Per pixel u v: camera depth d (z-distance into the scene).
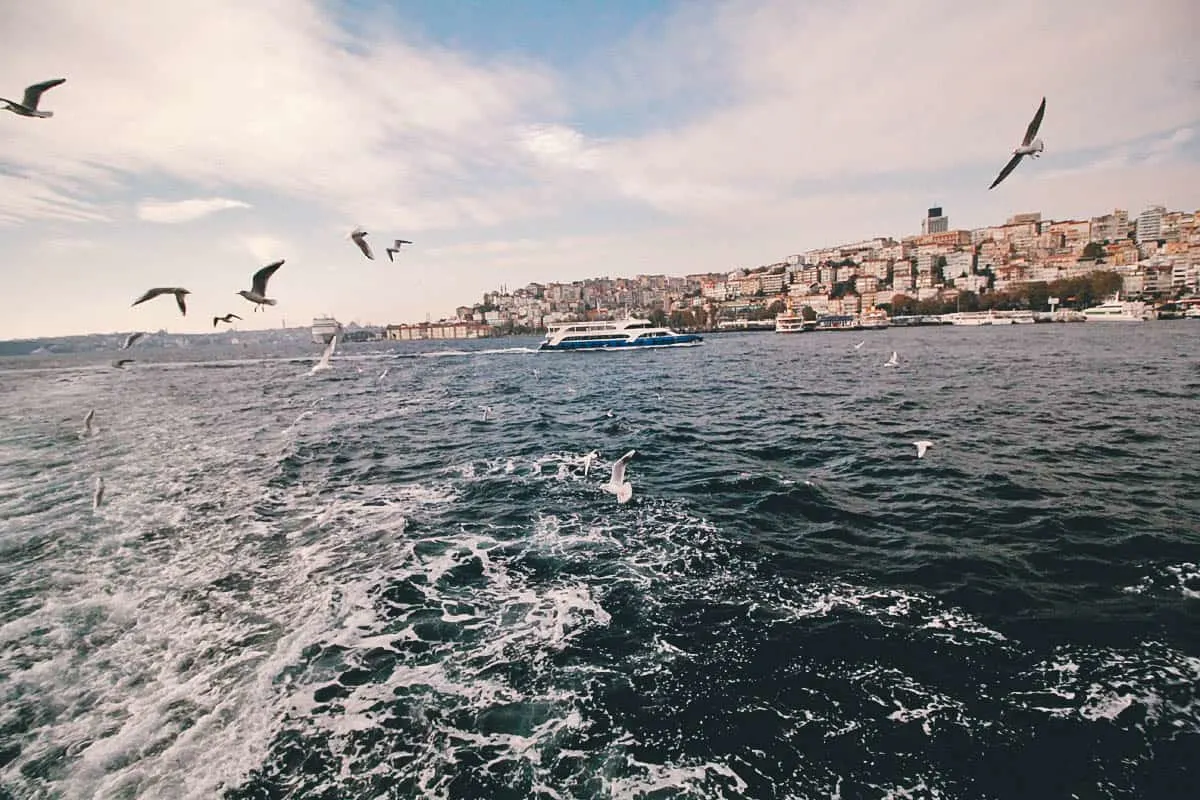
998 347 69.31
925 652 8.25
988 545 11.66
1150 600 9.31
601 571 11.24
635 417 29.78
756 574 10.87
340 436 27.12
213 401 45.81
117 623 9.98
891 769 6.30
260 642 9.23
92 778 6.45
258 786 6.30
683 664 8.23
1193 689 7.20
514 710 7.43
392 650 8.83
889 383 39.47
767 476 17.16
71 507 17.25
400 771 6.48
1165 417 24.27
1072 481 15.69
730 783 6.21
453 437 26.03
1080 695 7.23
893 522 13.18
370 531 13.97
